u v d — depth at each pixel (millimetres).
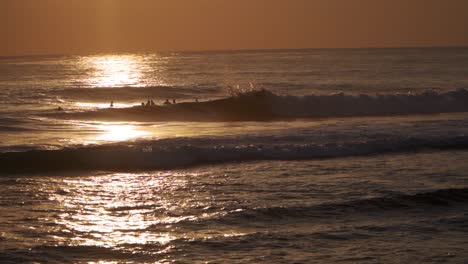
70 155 44719
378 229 30203
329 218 31688
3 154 43969
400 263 26281
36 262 26328
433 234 29641
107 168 43375
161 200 35031
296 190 36469
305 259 26672
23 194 36250
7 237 28859
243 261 26469
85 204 34250
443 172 40750
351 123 64500
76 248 27859
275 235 29375
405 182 38062
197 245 28203
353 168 42156
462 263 26359
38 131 58469
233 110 75562
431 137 51438
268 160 45250
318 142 51562
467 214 32375
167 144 49844
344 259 26672
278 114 75188
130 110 72938
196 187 37750
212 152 45875
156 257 27016
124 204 34250
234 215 32031
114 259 26844
